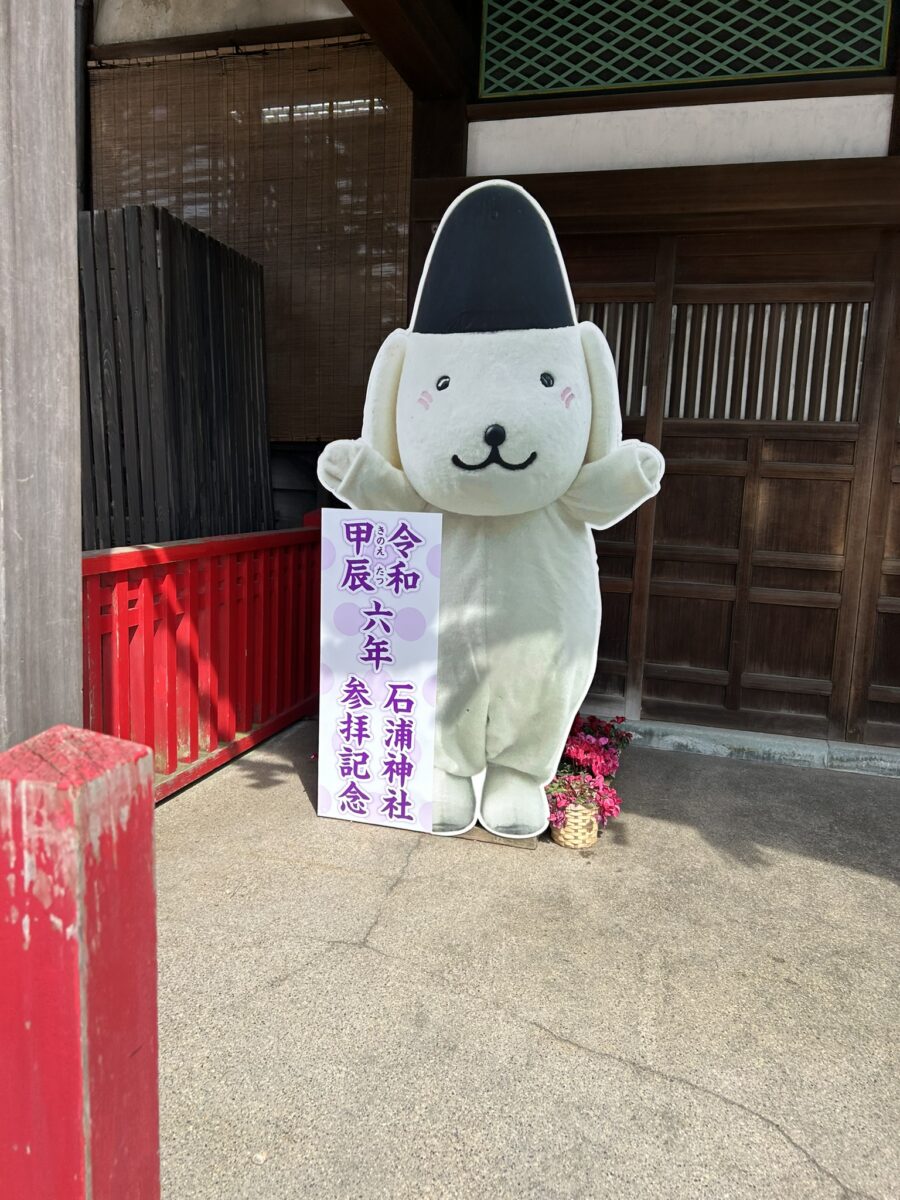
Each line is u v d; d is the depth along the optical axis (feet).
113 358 13.39
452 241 10.14
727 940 8.40
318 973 7.61
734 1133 5.89
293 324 16.69
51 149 3.34
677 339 14.29
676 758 14.08
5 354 3.20
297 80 15.94
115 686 10.32
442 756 10.65
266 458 16.70
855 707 14.11
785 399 14.01
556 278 10.09
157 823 10.79
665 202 13.37
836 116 13.03
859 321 13.55
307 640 15.38
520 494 9.93
